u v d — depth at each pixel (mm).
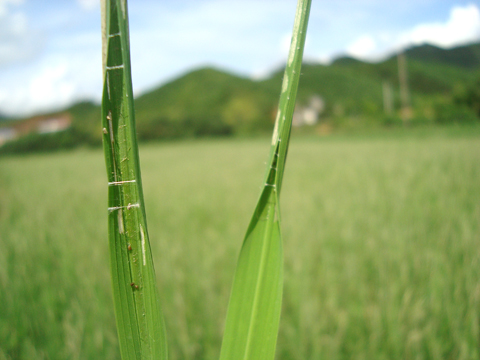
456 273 508
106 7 96
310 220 891
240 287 109
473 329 401
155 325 105
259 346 108
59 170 3299
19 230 901
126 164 102
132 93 99
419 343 396
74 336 440
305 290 531
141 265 105
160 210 1245
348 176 1596
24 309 501
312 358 406
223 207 1213
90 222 1023
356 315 485
